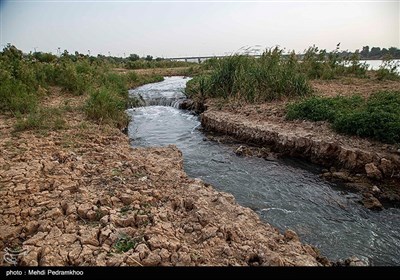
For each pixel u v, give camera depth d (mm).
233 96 12547
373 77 16422
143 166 6141
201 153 8523
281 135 8328
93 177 5461
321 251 4434
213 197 5059
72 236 3625
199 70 28516
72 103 12094
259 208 5594
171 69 34250
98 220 4074
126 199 4578
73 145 7258
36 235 3619
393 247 4570
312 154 7691
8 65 13258
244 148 8461
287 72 12273
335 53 18297
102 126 9352
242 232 3963
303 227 5020
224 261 3354
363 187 6254
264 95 11836
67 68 15148
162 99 16578
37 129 8391
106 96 10953
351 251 4457
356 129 7617
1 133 7938
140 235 3711
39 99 12234
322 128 8422
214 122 10703
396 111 7785
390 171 6387
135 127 11578
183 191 5195
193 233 3916
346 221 5234
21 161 6000
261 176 6996
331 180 6691
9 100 10539
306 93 11820
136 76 23516
